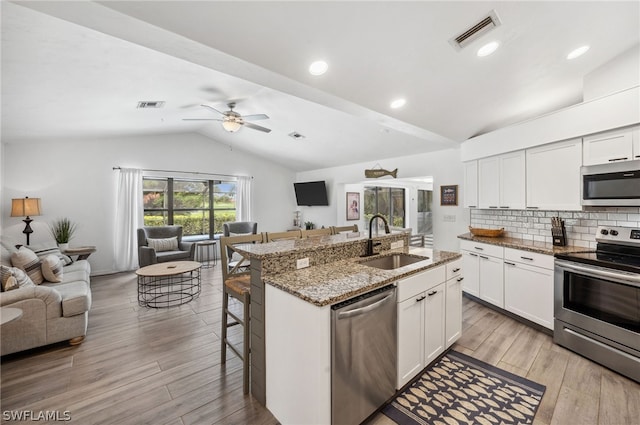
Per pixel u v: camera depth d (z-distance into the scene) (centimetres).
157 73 279
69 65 231
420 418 168
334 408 142
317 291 149
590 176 248
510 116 330
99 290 422
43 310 244
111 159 525
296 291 149
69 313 254
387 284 172
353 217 709
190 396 190
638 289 198
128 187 535
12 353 233
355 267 203
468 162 389
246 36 161
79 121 385
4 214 429
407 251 262
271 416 173
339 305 146
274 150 648
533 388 194
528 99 293
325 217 715
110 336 276
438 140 386
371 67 207
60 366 225
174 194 616
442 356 234
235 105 420
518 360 229
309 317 142
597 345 221
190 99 375
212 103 404
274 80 211
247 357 193
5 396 190
